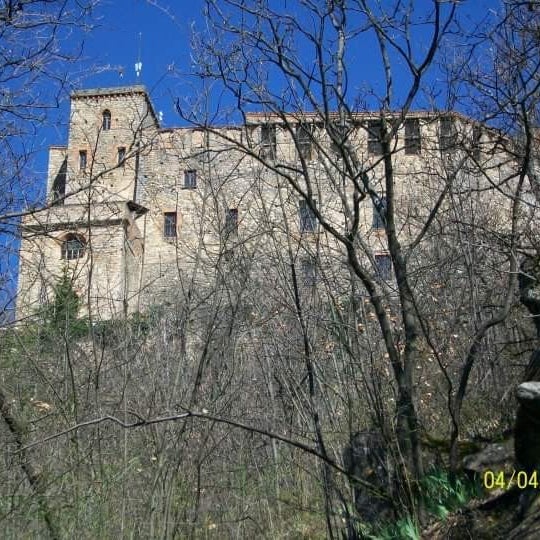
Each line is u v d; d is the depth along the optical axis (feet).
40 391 27.30
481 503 18.44
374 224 30.50
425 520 19.17
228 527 25.75
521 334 28.84
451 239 31.50
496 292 28.86
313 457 25.89
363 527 20.81
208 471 25.98
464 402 26.53
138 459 25.13
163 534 23.43
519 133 25.22
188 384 26.45
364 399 22.66
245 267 26.63
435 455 21.86
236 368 27.76
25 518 22.79
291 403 26.73
